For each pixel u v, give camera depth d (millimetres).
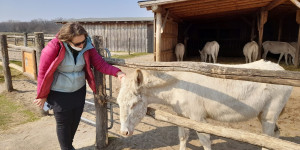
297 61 10953
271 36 18047
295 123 4004
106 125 3174
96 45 2842
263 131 2648
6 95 5723
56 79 2293
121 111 2172
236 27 18188
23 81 7273
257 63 2738
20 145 3330
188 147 3213
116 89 6352
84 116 4441
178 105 2498
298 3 7410
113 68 2500
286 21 16438
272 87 2467
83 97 2576
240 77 1755
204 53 13562
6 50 5828
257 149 3133
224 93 2445
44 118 4324
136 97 2191
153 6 7906
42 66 2123
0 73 8250
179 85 2463
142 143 3342
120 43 19547
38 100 2318
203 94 2461
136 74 2121
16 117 4340
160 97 2508
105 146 3221
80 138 3564
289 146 1576
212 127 1941
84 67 2512
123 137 3520
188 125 2074
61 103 2357
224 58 16547
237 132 1814
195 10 10625
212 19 16312
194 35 19297
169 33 11680
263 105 2521
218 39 18562
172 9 9758
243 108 2492
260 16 12219
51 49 2105
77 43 2125
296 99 5434
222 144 3289
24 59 5699
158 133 3680
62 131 2486
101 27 19812
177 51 12430
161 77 2402
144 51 18891
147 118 4344
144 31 18625
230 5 10047
